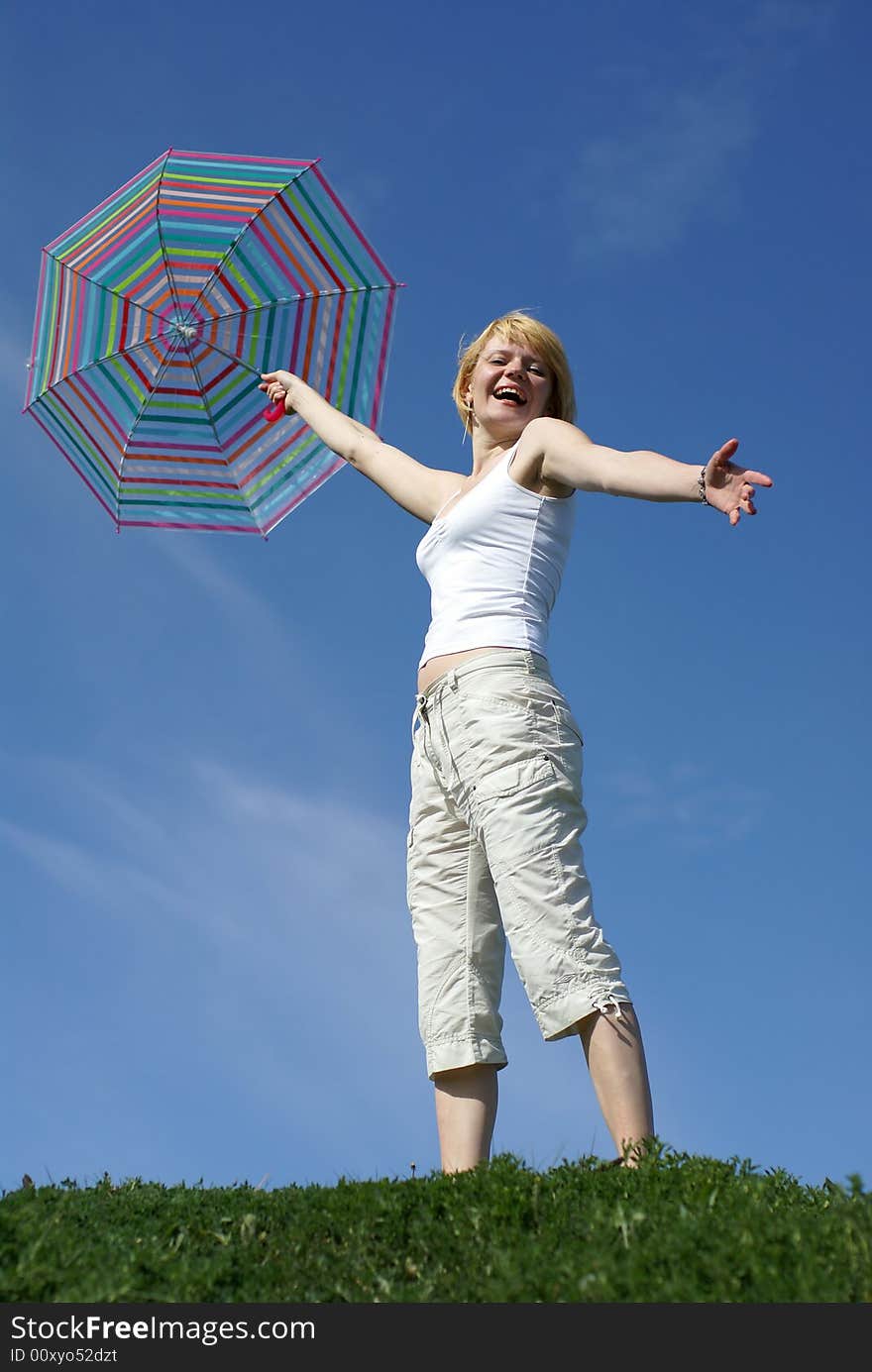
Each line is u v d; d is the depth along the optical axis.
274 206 5.65
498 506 4.04
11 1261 2.88
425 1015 3.90
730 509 3.16
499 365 4.38
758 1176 3.18
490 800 3.69
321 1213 3.20
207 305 5.61
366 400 5.54
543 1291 2.55
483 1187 3.14
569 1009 3.44
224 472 5.63
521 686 3.81
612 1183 3.12
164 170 5.72
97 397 5.72
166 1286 2.82
